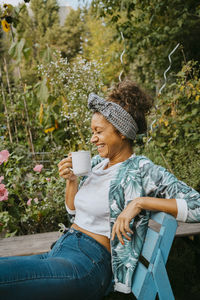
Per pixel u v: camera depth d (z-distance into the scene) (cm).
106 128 133
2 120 385
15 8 267
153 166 128
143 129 141
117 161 140
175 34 453
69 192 154
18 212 276
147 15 503
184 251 268
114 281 138
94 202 134
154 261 114
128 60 495
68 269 116
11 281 102
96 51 861
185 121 352
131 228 124
